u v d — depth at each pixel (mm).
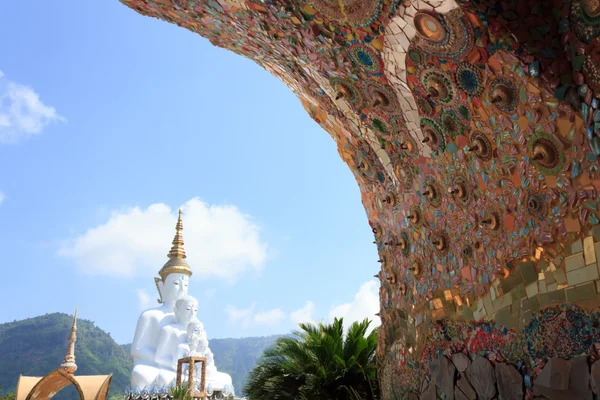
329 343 13203
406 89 5387
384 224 7594
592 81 3584
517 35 3834
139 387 20000
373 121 6379
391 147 6469
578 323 3812
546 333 4121
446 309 5852
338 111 6914
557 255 4043
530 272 4355
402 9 4551
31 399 15016
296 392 12992
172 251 25500
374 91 5836
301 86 7145
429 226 6168
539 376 4160
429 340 6227
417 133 5750
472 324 5316
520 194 4434
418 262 6574
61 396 77500
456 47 4422
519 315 4488
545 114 3973
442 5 4191
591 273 3709
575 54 3680
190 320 22219
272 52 6672
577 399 3756
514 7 3828
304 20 5477
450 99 4926
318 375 12820
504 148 4531
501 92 4250
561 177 3959
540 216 4219
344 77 6016
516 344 4516
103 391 15242
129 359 109500
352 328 13680
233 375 153375
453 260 5691
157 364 21125
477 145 4820
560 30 3773
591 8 3527
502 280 4750
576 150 3783
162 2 6488
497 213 4805
